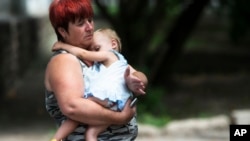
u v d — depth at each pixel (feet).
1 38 67.31
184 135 48.75
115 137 16.25
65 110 15.37
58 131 15.80
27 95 69.67
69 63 15.75
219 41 117.91
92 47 16.75
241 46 110.22
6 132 50.39
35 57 104.12
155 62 66.23
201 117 55.52
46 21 134.21
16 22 81.56
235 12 73.51
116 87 15.98
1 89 66.23
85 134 15.87
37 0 146.41
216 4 72.23
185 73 82.17
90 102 15.49
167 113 57.36
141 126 49.03
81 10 15.87
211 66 88.69
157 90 59.98
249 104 61.87
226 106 61.00
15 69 78.43
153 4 64.85
